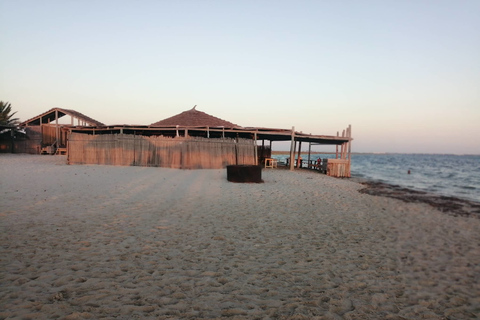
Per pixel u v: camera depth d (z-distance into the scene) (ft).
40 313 9.45
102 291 11.18
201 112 79.00
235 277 13.11
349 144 75.77
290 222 23.27
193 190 35.78
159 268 13.64
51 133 96.12
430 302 11.80
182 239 17.94
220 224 21.70
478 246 20.06
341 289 12.51
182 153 60.03
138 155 62.75
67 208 24.38
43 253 14.71
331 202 32.94
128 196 30.63
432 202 41.81
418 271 15.01
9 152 97.91
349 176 74.43
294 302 11.16
